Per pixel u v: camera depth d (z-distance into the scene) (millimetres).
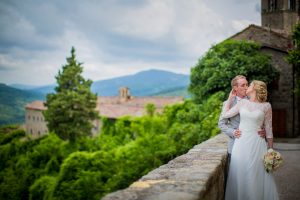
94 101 53094
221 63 24891
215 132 17359
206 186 3236
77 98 50531
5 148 46688
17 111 170000
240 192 4820
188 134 21266
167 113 30500
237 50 25391
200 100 25484
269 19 36781
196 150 5551
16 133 50312
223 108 5203
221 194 4688
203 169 3912
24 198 38000
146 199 2639
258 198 4785
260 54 26484
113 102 74312
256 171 4805
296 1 36000
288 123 28594
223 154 5074
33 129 91188
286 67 28469
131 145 29062
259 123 4898
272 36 29406
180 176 3500
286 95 28547
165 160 24984
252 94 5020
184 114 24469
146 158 26312
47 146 41125
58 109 50688
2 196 38656
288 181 8562
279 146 18641
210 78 24625
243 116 4926
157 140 27016
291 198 6980
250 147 4840
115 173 29094
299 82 19875
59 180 30172
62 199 28953
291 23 35875
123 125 38562
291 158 13008
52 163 38094
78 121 50625
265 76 25734
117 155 29672
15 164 43250
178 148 22562
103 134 43750
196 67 26250
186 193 2832
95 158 30609
